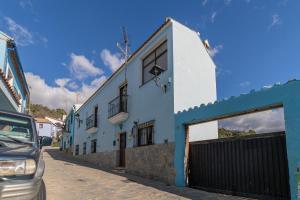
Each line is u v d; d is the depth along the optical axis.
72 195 7.98
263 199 7.65
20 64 15.13
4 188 3.37
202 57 13.84
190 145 10.83
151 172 12.66
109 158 18.80
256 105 7.84
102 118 21.38
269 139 7.76
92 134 24.16
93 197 7.86
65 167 16.80
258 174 7.91
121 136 17.64
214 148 9.64
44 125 58.28
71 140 34.88
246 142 8.45
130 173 14.68
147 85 14.31
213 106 9.45
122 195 8.32
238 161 8.62
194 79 13.02
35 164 3.84
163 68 13.20
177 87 12.16
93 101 24.75
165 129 12.13
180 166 10.72
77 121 31.56
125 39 17.84
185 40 13.16
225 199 7.97
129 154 15.18
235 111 8.52
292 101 6.87
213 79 14.12
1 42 12.38
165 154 11.82
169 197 8.19
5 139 4.61
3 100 11.17
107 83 20.70
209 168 9.72
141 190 9.32
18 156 3.69
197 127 12.58
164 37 13.30
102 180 11.48
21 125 5.22
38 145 5.08
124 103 16.78
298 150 6.57
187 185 10.50
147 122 13.73
